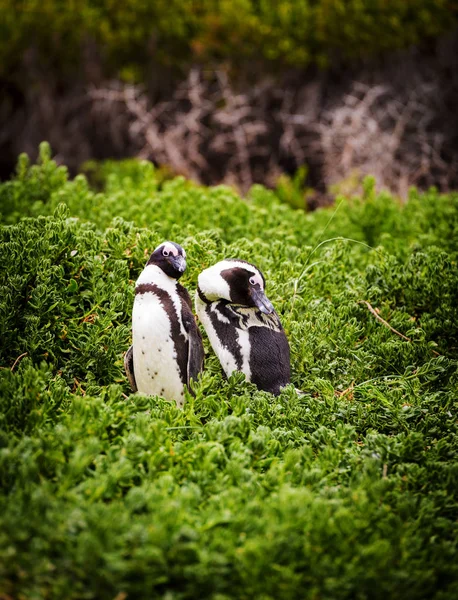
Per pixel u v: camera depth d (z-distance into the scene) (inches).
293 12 1887.3
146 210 1027.9
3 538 462.0
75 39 1893.5
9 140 2012.8
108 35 1879.9
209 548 477.1
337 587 468.8
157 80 1914.4
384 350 781.9
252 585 466.3
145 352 695.7
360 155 1852.9
